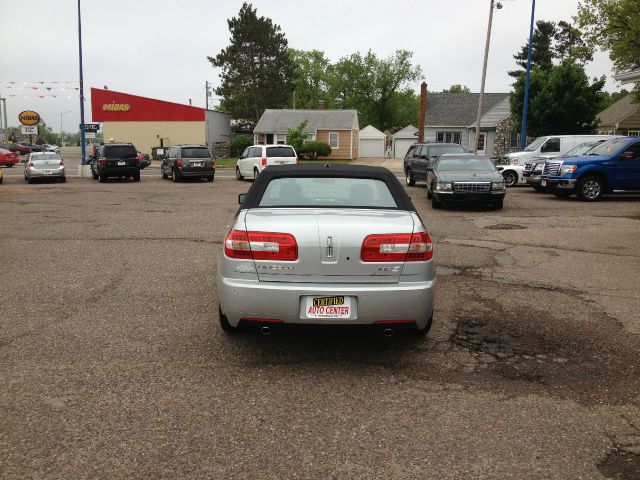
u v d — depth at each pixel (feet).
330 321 13.42
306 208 15.26
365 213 14.80
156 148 172.24
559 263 26.48
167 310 18.71
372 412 11.68
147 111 177.37
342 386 12.95
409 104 272.72
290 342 15.84
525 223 39.88
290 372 13.74
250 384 13.00
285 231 13.57
